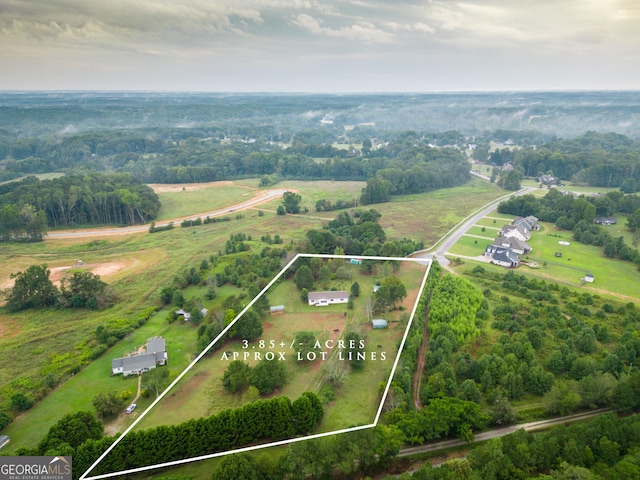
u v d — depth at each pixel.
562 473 47.62
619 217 168.38
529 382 67.00
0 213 146.00
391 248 115.69
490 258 127.06
